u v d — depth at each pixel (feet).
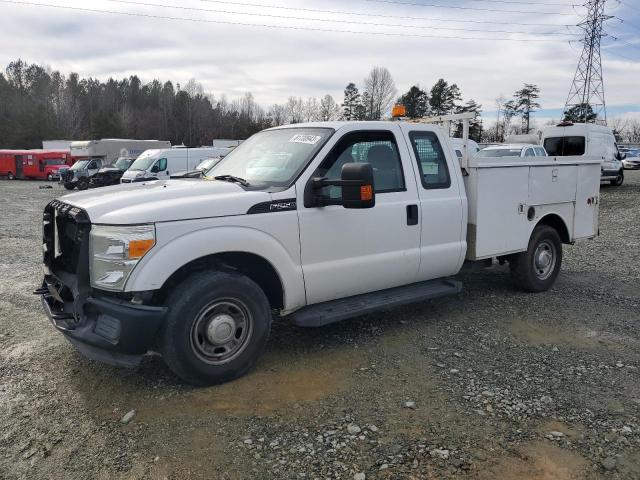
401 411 12.16
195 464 10.21
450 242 18.10
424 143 17.75
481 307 20.03
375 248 16.05
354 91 233.55
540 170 21.04
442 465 10.14
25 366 14.61
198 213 12.83
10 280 24.62
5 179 160.04
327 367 14.53
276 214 13.96
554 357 15.38
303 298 14.80
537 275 21.79
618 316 19.15
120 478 9.83
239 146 18.17
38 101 306.96
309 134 15.98
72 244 13.57
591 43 166.30
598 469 10.07
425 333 17.21
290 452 10.57
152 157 80.28
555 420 11.80
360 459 10.34
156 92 377.91
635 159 141.69
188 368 12.82
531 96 246.27
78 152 121.08
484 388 13.32
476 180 18.67
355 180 13.29
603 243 34.14
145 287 12.08
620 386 13.51
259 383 13.52
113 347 12.16
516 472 9.95
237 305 13.51
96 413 12.10
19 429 11.47
